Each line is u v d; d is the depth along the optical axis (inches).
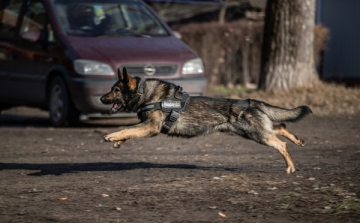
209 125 297.9
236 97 613.9
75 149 381.4
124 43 480.7
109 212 231.5
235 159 342.6
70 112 473.7
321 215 224.5
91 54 461.7
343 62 898.7
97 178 291.4
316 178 285.4
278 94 607.8
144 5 533.6
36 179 291.4
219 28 842.8
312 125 480.1
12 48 521.7
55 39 483.5
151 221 219.6
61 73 472.1
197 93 481.1
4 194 260.7
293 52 616.7
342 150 367.9
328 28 864.9
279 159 341.4
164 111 297.9
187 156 353.7
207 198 249.8
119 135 294.0
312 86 618.5
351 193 253.8
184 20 1085.8
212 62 848.9
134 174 299.6
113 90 313.7
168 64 472.7
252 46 844.6
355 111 544.1
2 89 536.1
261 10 995.9
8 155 362.3
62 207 239.0
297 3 611.8
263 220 219.8
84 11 503.2
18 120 577.9
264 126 295.6
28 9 521.7
